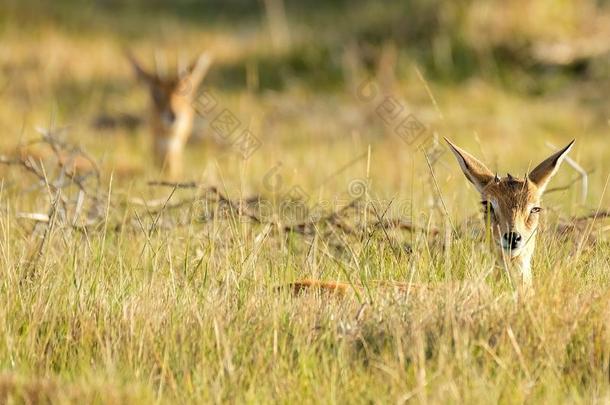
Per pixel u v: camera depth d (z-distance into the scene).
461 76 30.28
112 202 14.29
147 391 8.71
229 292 10.55
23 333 9.92
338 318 9.94
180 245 12.72
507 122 26.52
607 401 8.41
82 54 34.81
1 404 8.54
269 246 12.30
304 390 8.83
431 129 24.34
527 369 8.88
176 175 19.91
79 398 8.55
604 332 9.43
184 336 9.59
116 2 42.47
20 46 34.88
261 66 31.92
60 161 14.47
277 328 9.60
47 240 11.76
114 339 9.66
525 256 11.20
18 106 28.39
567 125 26.84
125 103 29.36
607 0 34.25
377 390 8.67
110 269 11.50
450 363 8.91
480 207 12.72
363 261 11.43
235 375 8.94
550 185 16.72
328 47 32.09
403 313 9.84
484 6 32.09
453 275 10.90
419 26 32.19
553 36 31.44
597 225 13.42
